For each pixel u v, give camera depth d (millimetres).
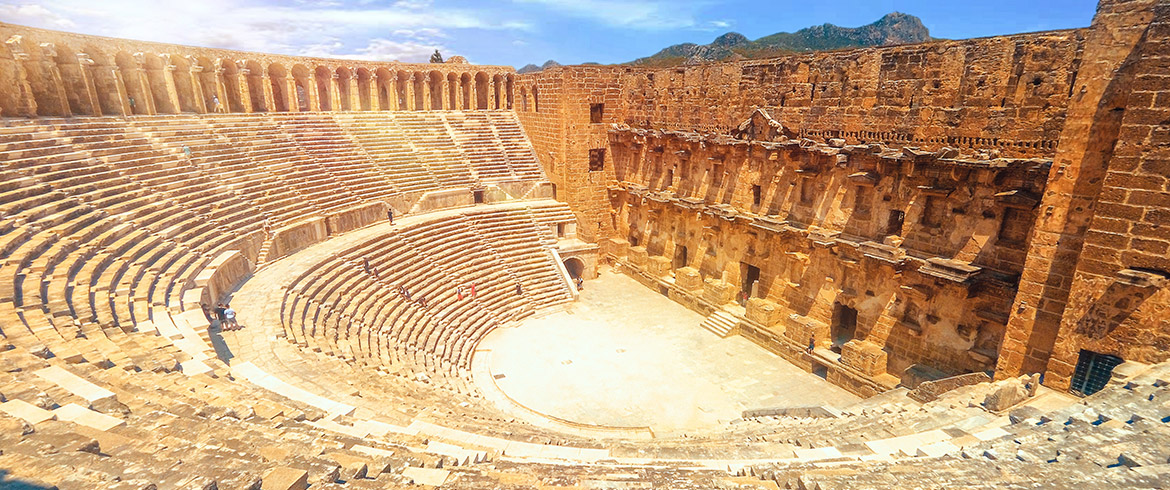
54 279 16250
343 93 49250
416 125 47469
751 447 12352
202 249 24406
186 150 30500
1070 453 9352
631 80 42938
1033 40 19875
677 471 9898
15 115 26203
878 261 25781
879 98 25406
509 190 46031
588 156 44781
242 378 14508
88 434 7484
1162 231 14414
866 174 26297
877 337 27234
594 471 9867
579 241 44250
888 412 16578
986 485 7750
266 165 34406
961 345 23891
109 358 12453
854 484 7961
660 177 41219
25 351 10844
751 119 32312
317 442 9250
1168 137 14094
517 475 8758
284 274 26922
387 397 15922
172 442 7816
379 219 38219
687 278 37812
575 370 28562
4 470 5961
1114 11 15320
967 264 23031
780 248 31781
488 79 52312
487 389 25938
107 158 26062
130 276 19000
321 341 21391
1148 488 7281
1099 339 15766
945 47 22562
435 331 29000
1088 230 15750
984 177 21906
